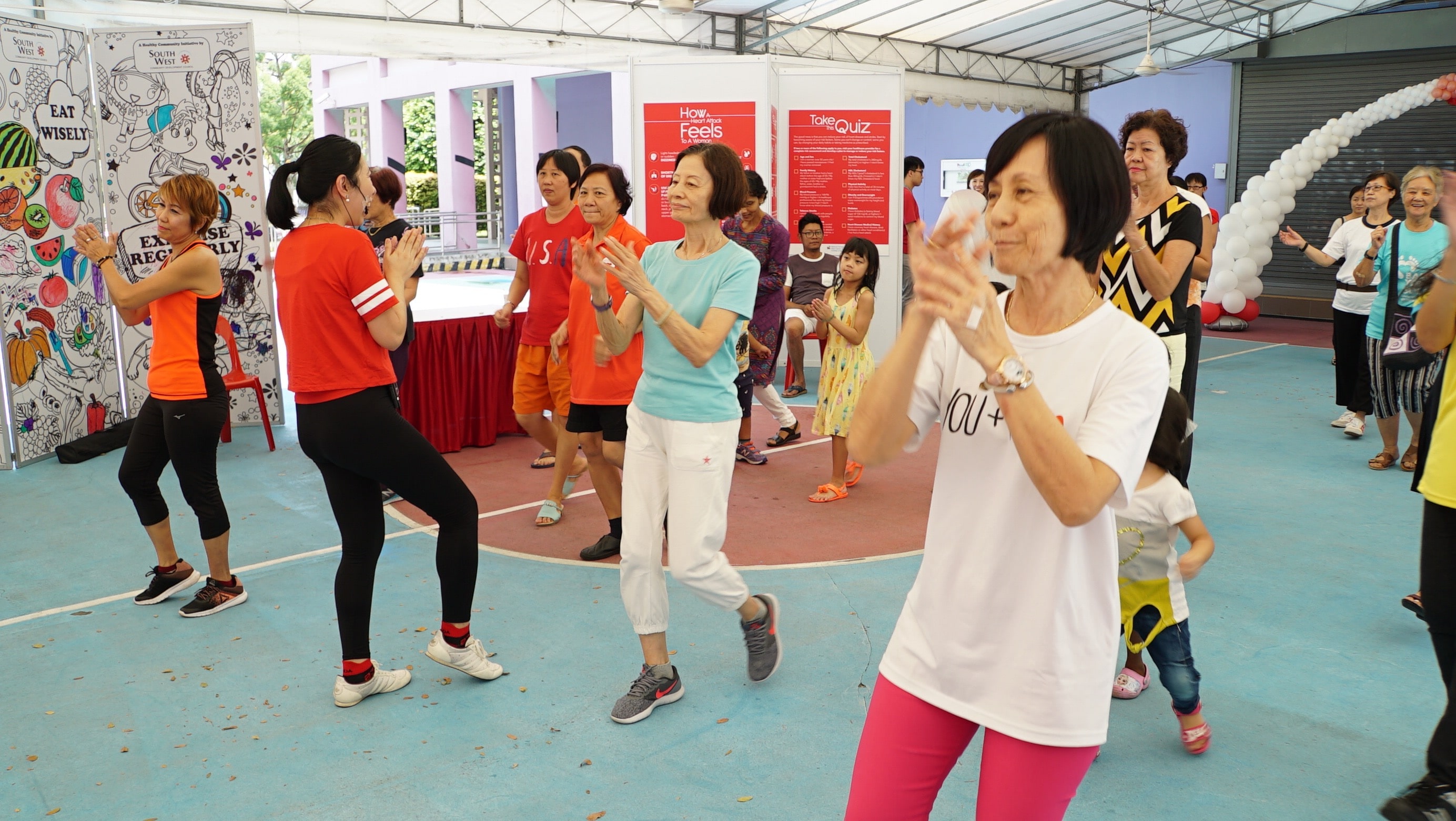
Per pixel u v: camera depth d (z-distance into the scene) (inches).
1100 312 56.5
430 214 835.4
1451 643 94.9
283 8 376.2
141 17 344.8
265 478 234.5
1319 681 130.3
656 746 115.7
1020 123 55.2
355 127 931.3
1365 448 256.8
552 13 440.8
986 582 58.1
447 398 252.8
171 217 146.6
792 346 323.9
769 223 249.0
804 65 353.7
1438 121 479.5
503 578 168.9
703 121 333.4
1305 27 510.0
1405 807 89.8
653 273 124.1
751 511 205.2
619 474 176.7
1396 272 218.1
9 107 235.3
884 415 59.1
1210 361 395.9
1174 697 110.7
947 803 104.0
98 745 117.2
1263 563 173.9
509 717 122.9
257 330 283.6
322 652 142.1
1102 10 507.8
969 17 505.0
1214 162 588.7
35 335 246.1
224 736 119.1
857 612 153.5
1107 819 100.5
